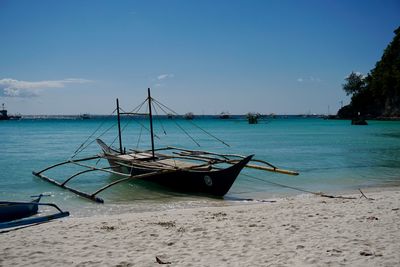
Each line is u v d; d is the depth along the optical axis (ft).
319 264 20.11
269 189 54.70
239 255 22.04
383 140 159.43
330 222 29.60
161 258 21.86
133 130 317.83
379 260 20.49
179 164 58.13
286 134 217.36
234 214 34.06
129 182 60.18
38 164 89.30
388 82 376.89
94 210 41.16
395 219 30.35
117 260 21.67
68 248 24.16
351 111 490.08
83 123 492.13
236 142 159.43
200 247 23.84
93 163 91.91
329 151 114.11
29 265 21.11
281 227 28.40
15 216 35.76
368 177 65.16
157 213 36.76
